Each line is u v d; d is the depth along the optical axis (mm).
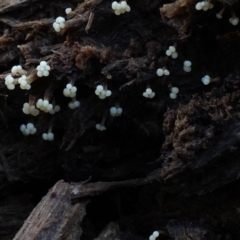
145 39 115
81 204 115
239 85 110
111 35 115
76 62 113
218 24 110
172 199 117
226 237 115
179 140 110
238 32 108
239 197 113
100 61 114
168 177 110
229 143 108
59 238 111
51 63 113
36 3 117
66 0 117
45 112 117
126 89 114
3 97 117
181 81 114
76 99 117
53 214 112
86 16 114
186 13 109
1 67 117
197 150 109
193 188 112
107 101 116
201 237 113
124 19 115
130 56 114
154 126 117
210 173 110
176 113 113
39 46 116
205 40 112
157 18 114
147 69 114
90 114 117
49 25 116
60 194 114
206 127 109
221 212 115
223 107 109
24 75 114
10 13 117
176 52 113
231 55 111
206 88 114
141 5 114
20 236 111
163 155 113
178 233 115
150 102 115
